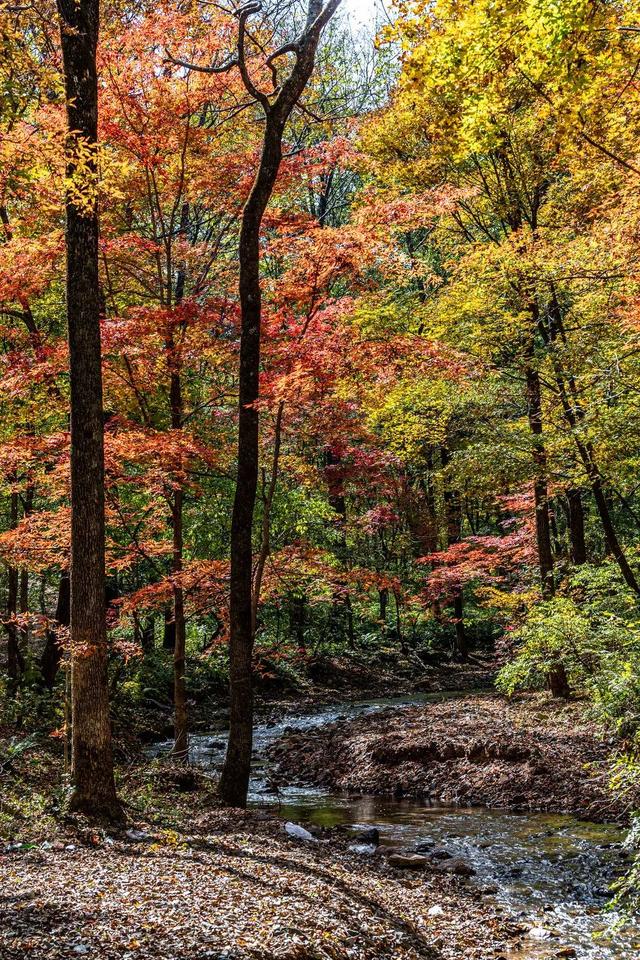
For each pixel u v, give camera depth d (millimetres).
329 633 32625
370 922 6484
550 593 17359
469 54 6816
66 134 7297
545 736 14125
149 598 13359
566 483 16422
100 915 5438
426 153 17500
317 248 11320
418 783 13477
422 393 17188
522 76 7633
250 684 11234
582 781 11945
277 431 12836
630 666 9469
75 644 8578
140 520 14602
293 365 11562
